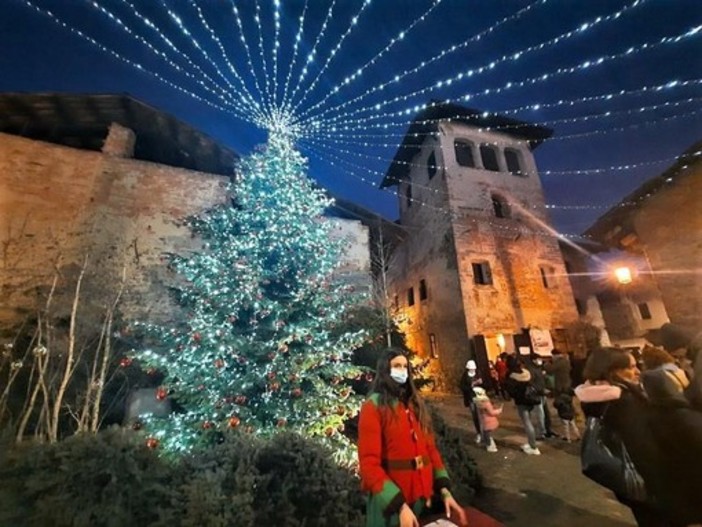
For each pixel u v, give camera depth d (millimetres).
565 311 17766
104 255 10727
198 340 5609
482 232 18203
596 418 2553
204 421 5070
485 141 21016
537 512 4246
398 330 10953
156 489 3035
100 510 2855
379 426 2301
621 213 15859
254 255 6727
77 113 12352
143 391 7672
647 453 2234
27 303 9578
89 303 9969
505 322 16625
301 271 6848
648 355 3371
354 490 3820
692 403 2527
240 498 3104
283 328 6066
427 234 20500
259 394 5848
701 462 2090
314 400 5672
